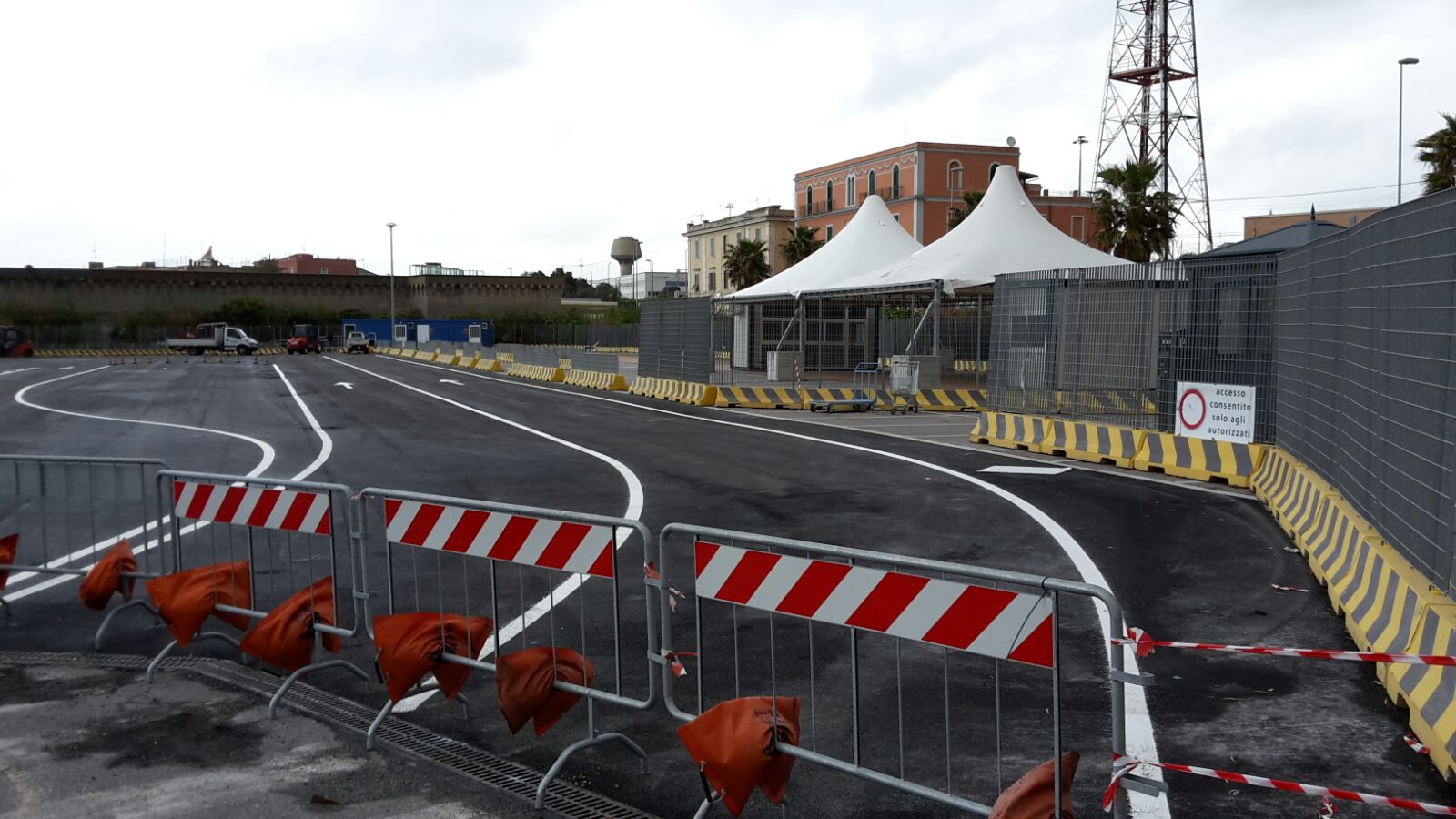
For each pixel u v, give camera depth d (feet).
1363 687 19.58
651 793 15.67
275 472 49.26
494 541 18.16
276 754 17.08
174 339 250.37
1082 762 16.34
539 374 142.00
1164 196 134.21
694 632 23.31
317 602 20.75
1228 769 16.03
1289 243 52.39
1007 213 103.14
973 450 58.08
